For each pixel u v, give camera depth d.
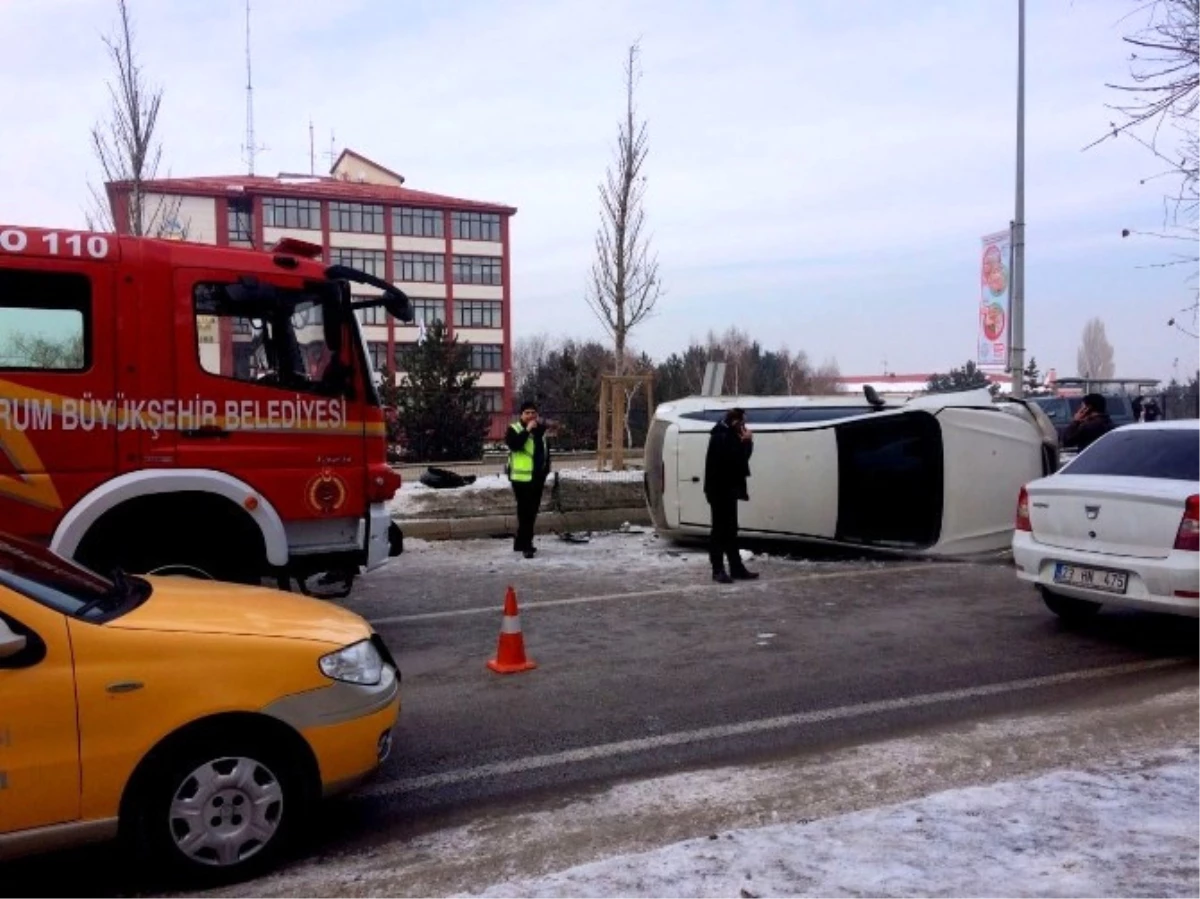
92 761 3.74
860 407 12.62
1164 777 4.81
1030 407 12.12
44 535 6.65
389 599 9.82
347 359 7.63
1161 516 7.13
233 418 7.18
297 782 4.15
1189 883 3.68
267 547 7.26
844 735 5.82
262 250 7.50
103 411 6.79
